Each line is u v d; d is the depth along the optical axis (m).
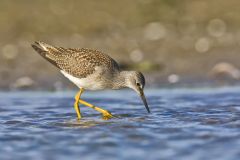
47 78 18.48
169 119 12.48
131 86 13.45
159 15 23.38
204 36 21.83
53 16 23.27
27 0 24.34
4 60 20.05
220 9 23.62
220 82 17.91
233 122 11.93
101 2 24.33
